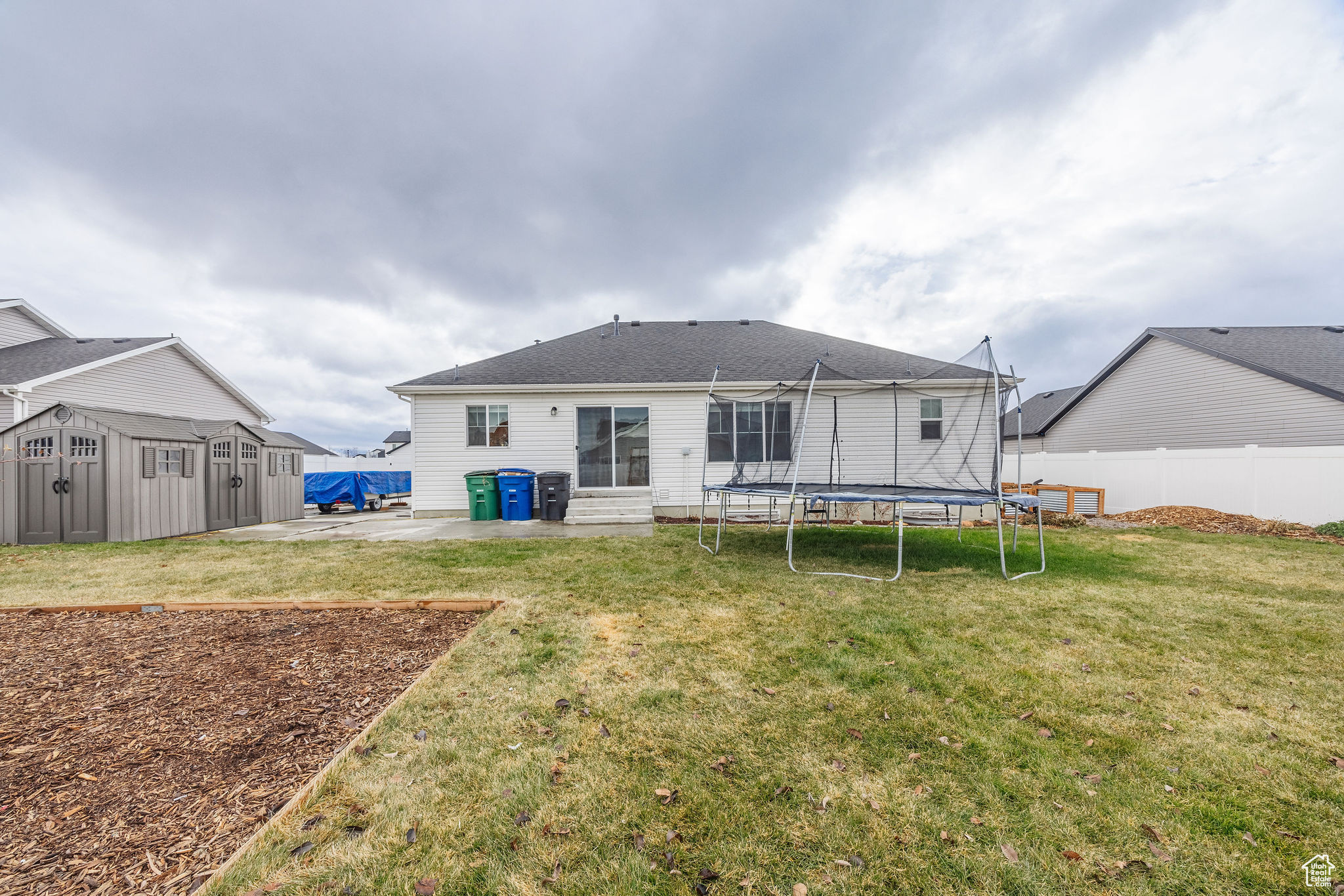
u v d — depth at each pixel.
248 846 1.64
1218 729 2.42
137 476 8.30
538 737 2.33
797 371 11.34
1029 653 3.32
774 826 1.78
